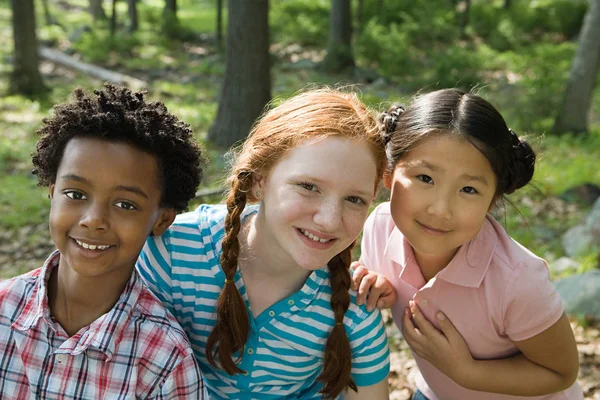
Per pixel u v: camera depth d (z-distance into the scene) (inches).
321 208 66.3
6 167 315.3
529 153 81.8
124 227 65.8
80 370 67.7
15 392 68.9
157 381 67.7
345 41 665.6
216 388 79.7
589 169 343.9
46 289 69.9
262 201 73.5
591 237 236.5
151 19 896.3
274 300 75.2
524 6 973.2
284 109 71.8
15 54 483.5
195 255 76.1
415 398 107.7
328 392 76.3
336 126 67.0
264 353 75.7
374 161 69.4
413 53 747.4
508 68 690.2
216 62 659.4
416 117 75.7
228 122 351.6
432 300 84.0
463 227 75.0
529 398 89.4
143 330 68.6
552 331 80.7
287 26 824.3
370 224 93.4
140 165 66.1
